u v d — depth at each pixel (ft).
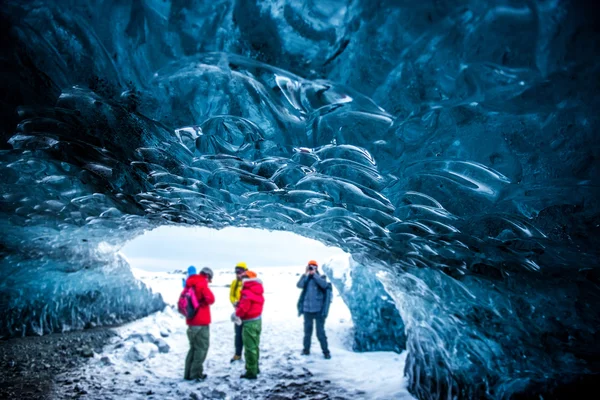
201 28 5.55
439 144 5.97
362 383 14.44
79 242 16.39
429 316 11.25
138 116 6.38
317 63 5.59
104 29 5.58
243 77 5.83
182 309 14.82
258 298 15.19
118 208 10.66
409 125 5.86
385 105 5.62
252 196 8.43
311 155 6.79
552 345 8.54
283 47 5.57
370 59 5.39
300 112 6.05
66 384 13.58
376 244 9.59
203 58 5.71
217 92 6.10
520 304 8.36
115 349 17.33
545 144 5.34
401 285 11.64
